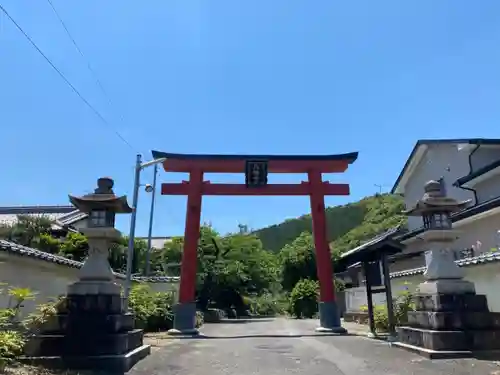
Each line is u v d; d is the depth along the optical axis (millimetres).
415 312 11188
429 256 12125
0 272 11852
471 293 10398
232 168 19125
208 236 34969
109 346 9078
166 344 13766
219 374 8711
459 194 19828
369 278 15883
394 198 64062
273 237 75562
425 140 21312
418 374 8305
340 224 67062
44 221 27125
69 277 16578
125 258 31984
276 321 29141
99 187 10688
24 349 8883
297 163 18953
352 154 18859
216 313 31375
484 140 18328
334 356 10719
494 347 9820
